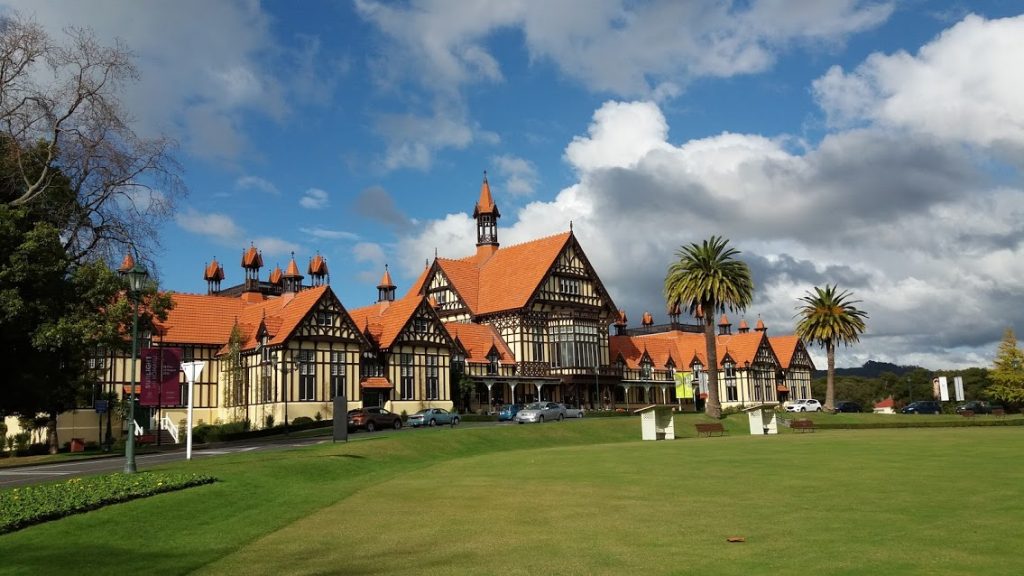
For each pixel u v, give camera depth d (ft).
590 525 51.39
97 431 187.42
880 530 47.44
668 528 49.70
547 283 270.46
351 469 89.92
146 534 49.26
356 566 41.39
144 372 114.11
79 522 50.52
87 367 150.51
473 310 275.59
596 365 272.10
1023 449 103.55
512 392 257.14
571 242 280.31
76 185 125.08
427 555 43.60
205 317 218.79
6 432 186.70
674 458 98.12
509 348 265.75
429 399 226.79
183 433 188.03
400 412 217.77
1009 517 51.26
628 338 325.42
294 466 82.79
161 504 56.75
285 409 180.55
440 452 121.08
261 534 50.80
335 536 49.65
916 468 80.59
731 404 337.52
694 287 215.31
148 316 137.18
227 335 217.97
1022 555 40.52
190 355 210.18
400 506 61.36
